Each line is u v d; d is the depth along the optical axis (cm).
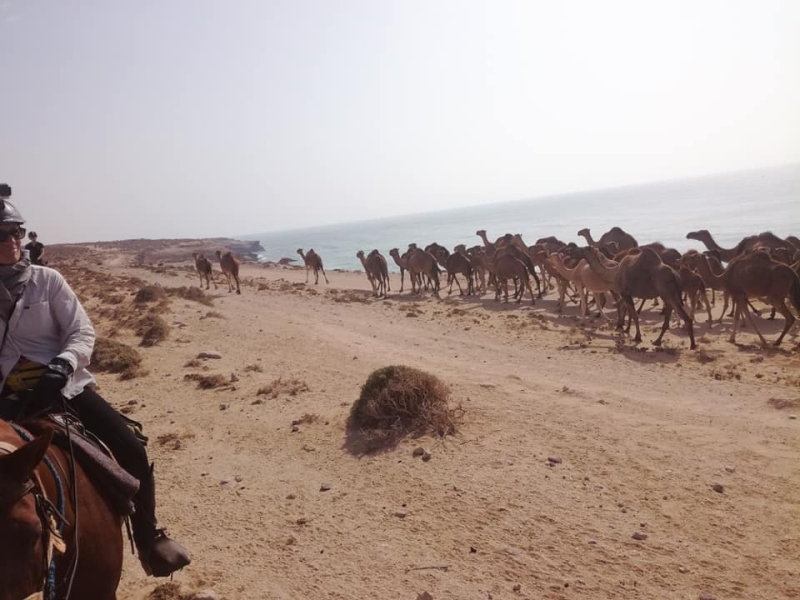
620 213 12800
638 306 2292
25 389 300
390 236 14700
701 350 1370
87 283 3153
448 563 529
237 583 508
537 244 3275
